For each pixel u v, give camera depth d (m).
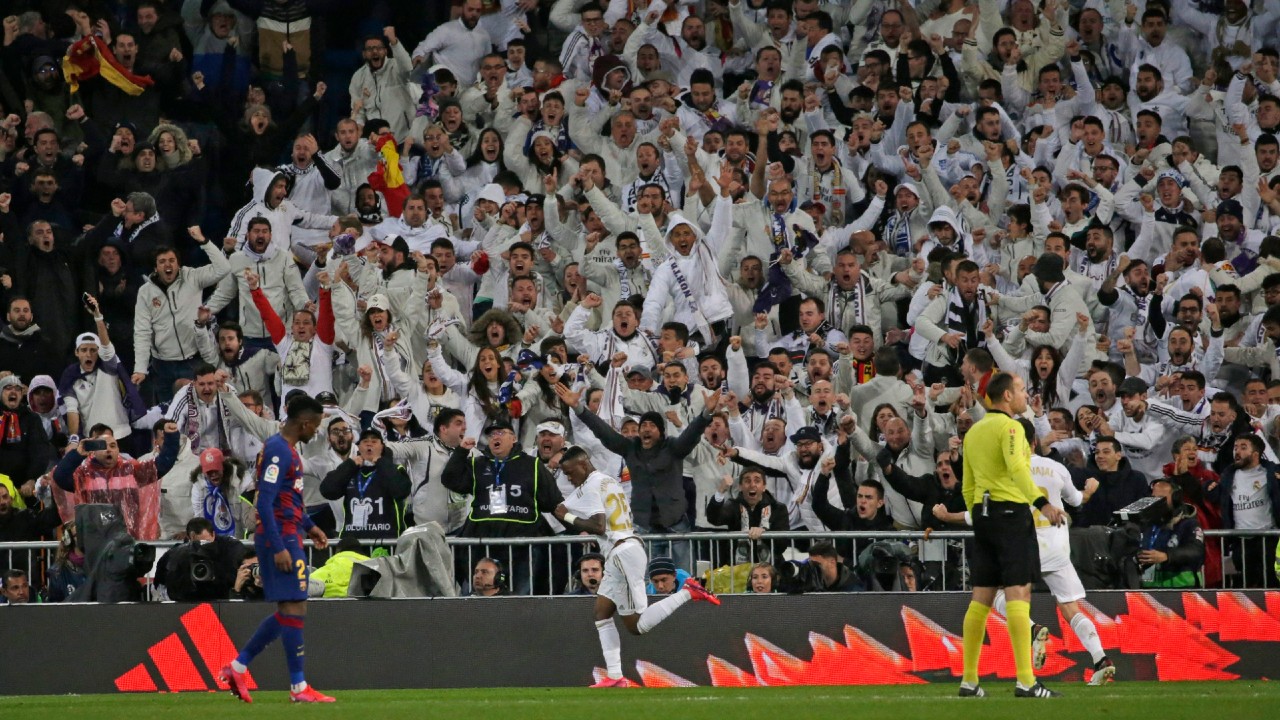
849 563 38.06
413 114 60.31
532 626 35.94
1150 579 38.09
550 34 64.44
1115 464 40.12
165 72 58.22
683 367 45.44
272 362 49.78
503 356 46.12
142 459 41.44
